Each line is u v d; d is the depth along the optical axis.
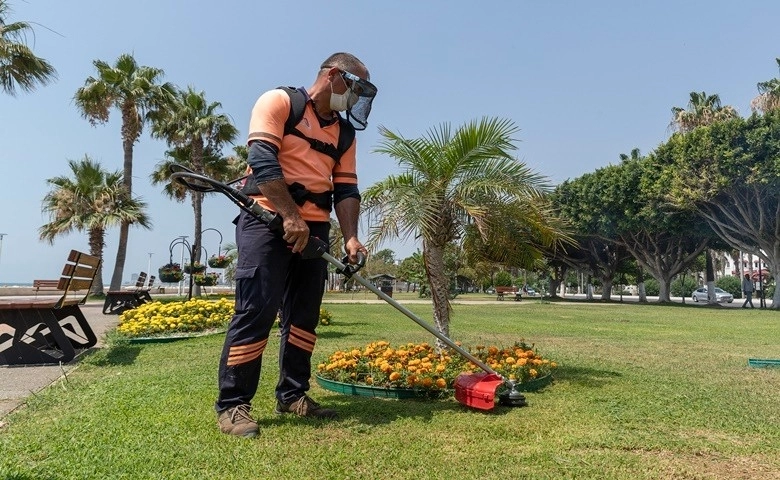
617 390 4.03
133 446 2.48
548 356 6.05
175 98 24.20
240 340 2.88
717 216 26.84
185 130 24.53
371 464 2.32
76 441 2.54
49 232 21.33
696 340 8.48
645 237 32.22
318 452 2.45
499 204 4.82
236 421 2.76
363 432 2.82
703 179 23.67
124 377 4.27
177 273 19.27
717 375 4.93
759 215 24.64
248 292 2.91
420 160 4.99
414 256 26.64
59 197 21.42
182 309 8.64
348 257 3.21
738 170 22.41
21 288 25.42
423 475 2.20
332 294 36.66
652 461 2.45
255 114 3.02
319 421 3.01
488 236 4.82
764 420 3.23
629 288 67.25
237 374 2.85
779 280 25.23
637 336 9.05
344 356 4.38
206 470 2.21
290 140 3.08
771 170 21.58
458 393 3.42
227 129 25.84
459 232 5.11
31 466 2.20
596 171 30.34
